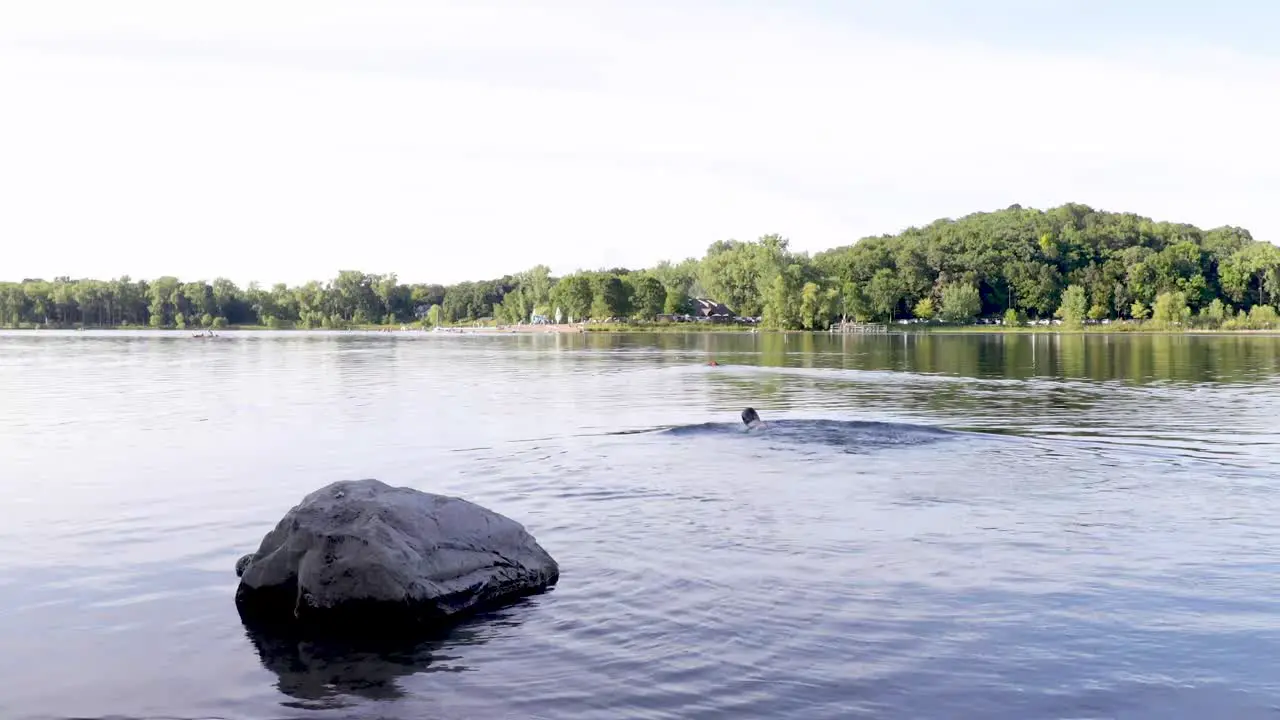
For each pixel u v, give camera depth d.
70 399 32.97
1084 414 26.91
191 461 18.47
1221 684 7.48
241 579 9.81
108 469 17.55
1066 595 9.60
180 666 8.15
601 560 11.04
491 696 7.41
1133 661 7.93
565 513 13.50
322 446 20.53
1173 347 85.50
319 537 9.54
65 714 7.17
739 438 21.16
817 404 30.45
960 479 16.12
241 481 16.25
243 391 36.44
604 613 9.24
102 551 11.70
